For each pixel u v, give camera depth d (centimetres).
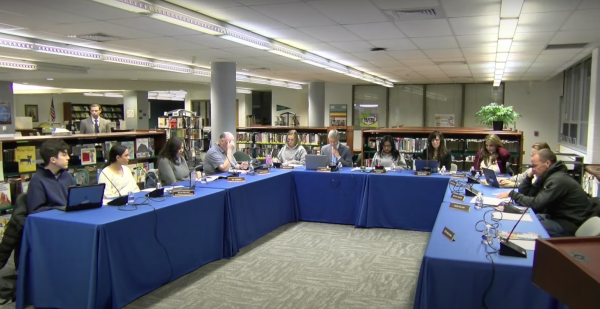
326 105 1500
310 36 589
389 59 817
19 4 407
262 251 434
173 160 472
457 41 614
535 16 455
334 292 335
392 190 515
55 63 899
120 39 601
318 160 558
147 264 320
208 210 388
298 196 559
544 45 638
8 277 339
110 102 2228
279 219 523
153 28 520
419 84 1384
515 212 318
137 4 385
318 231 509
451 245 239
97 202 325
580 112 866
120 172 397
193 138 1123
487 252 227
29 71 1034
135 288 310
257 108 1811
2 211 395
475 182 462
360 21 489
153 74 1126
